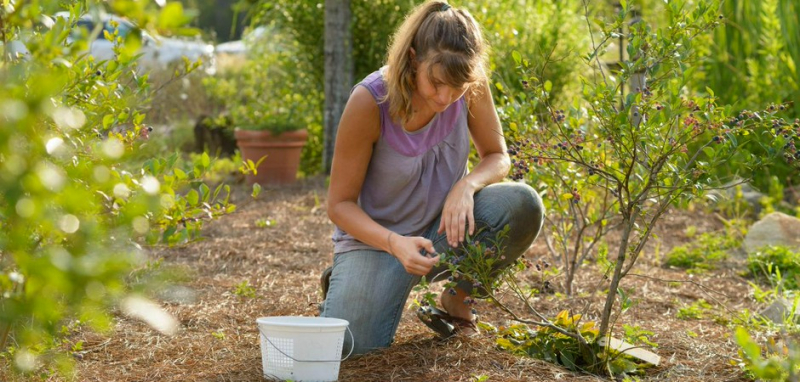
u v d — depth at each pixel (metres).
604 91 2.69
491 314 3.54
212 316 3.40
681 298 4.04
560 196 4.01
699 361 2.92
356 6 8.62
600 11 7.92
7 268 1.52
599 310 3.67
